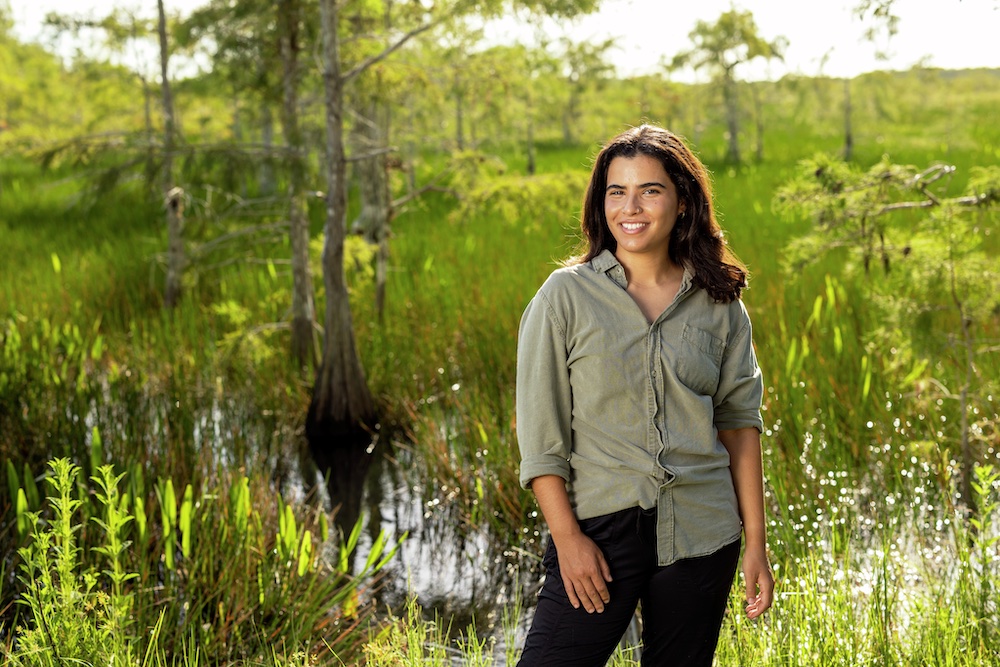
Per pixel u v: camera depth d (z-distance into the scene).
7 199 17.91
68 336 7.56
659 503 1.94
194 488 4.85
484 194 7.18
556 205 7.15
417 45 7.42
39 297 9.75
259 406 7.16
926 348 4.68
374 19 7.57
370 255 7.96
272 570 3.75
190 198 8.38
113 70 12.02
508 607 4.13
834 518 4.05
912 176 4.51
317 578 4.00
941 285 4.54
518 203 7.20
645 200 1.96
